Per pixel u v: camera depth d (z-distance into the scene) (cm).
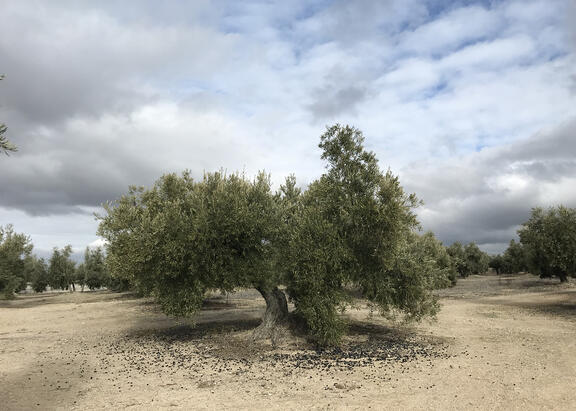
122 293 4797
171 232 1499
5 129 796
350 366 1205
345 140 1614
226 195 1516
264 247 1533
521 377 1038
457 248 6969
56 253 6538
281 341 1535
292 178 1969
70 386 1049
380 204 1466
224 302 3484
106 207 1836
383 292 1534
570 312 2372
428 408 829
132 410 845
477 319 2203
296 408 840
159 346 1602
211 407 855
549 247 2662
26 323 2450
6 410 868
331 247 1428
